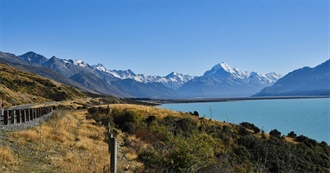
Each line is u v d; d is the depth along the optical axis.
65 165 13.80
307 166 34.16
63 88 155.75
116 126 41.31
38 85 139.12
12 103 85.88
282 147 41.38
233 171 16.50
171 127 36.59
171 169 15.29
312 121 120.44
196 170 15.36
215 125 51.25
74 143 20.27
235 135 45.59
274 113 170.38
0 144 15.48
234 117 137.38
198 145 15.61
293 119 129.50
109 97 186.38
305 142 51.09
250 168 17.34
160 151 17.67
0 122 24.16
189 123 45.09
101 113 54.03
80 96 163.12
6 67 163.38
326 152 48.84
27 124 25.64
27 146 16.81
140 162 17.72
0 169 11.70
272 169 26.06
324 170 38.03
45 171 12.46
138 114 46.94
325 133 85.50
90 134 26.19
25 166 12.80
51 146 17.97
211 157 15.71
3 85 106.62
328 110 197.25
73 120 34.88
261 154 30.47
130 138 29.08
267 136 53.72
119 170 14.88
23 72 167.88
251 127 60.75
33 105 83.44
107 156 17.80
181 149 15.46
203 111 179.88
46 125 26.08
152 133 34.81
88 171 13.44
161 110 66.50
